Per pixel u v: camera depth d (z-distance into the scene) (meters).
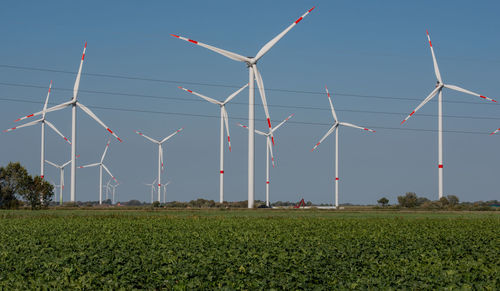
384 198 145.12
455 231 47.34
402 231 46.94
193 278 22.78
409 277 23.41
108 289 21.20
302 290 21.61
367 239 39.59
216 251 31.19
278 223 56.97
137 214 75.06
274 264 26.30
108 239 38.59
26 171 99.38
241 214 77.25
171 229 48.78
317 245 35.56
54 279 23.44
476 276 23.78
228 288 21.03
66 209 96.62
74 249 33.16
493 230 49.25
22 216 66.44
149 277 23.58
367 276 24.03
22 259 28.53
